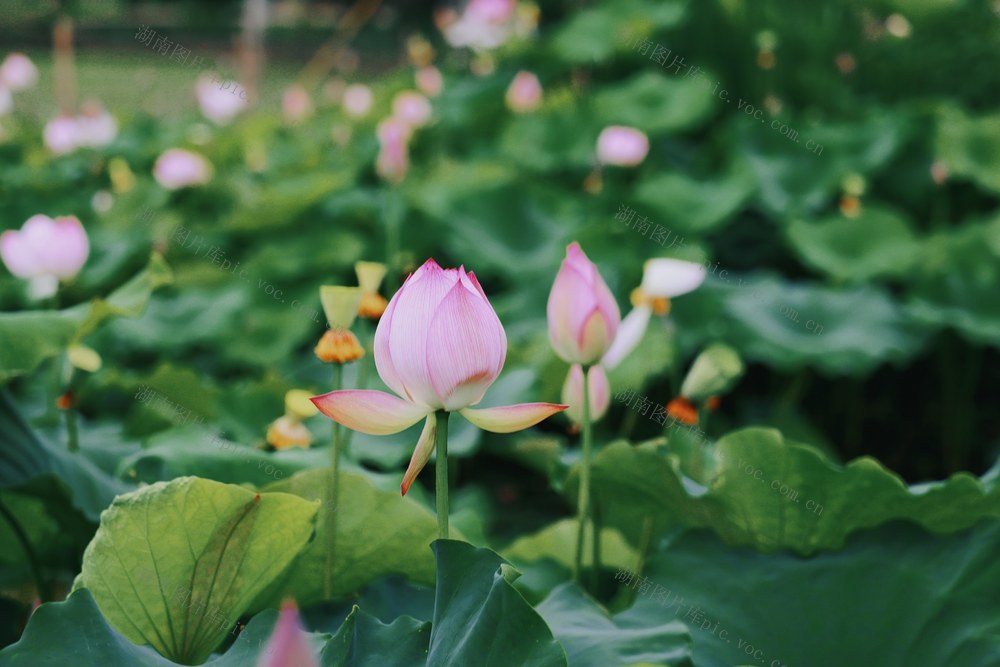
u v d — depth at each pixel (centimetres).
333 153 486
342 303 146
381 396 126
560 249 330
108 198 432
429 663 125
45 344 166
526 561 181
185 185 402
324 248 348
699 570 153
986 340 284
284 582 151
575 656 134
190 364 319
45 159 487
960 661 140
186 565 138
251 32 695
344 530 150
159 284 176
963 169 355
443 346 123
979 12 471
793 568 151
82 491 165
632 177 415
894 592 147
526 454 223
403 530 150
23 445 164
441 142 477
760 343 274
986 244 308
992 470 158
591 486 165
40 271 192
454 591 128
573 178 434
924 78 470
